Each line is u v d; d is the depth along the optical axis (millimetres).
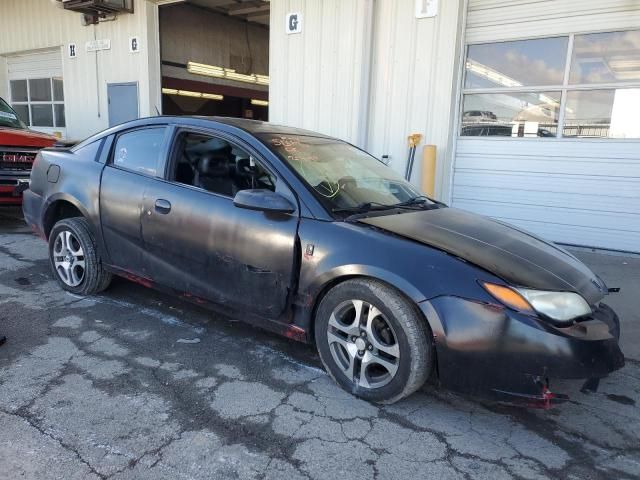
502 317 2514
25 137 7098
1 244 6125
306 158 3514
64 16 11391
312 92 8102
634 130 6281
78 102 11633
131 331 3752
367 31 7375
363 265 2801
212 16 13117
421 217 3320
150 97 10359
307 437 2572
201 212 3402
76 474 2230
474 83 7207
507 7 6770
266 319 3244
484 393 2588
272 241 3098
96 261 4215
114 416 2674
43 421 2602
